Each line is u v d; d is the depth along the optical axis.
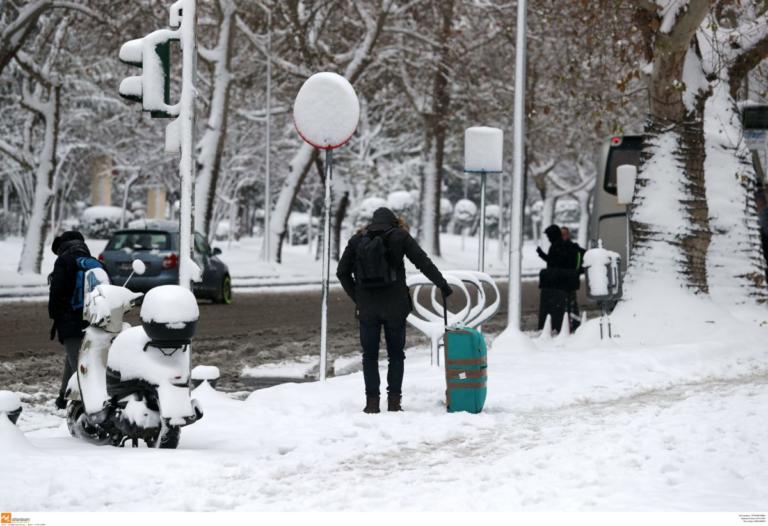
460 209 182.00
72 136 103.25
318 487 13.77
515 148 33.22
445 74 101.06
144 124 106.25
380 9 88.25
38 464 14.65
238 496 13.28
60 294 19.72
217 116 83.88
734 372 27.55
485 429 18.61
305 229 151.62
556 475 14.16
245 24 92.88
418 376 25.69
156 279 54.12
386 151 130.75
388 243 21.03
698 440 16.52
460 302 57.44
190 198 20.98
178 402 16.38
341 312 51.50
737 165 40.12
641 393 23.61
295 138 116.56
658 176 37.62
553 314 39.62
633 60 42.47
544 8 53.22
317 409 21.17
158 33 20.80
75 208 137.00
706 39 38.38
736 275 39.44
